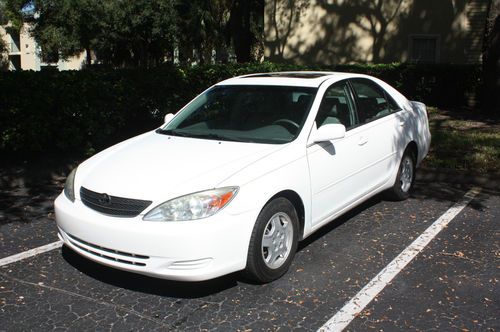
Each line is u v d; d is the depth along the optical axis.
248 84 5.51
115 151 4.84
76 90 8.64
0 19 33.31
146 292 4.14
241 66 11.95
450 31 17.12
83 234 4.02
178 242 3.69
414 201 6.50
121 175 4.16
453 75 14.59
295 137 4.67
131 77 9.43
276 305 3.91
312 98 5.04
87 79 8.77
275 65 13.37
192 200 3.79
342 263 4.65
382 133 5.79
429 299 3.98
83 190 4.23
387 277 4.36
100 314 3.81
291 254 4.40
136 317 3.77
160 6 21.06
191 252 3.70
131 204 3.88
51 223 5.87
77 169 4.65
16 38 43.12
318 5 18.30
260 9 25.20
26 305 3.94
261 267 4.09
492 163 7.81
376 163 5.67
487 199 6.61
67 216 4.15
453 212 6.05
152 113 10.14
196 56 28.83
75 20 22.16
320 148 4.78
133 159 4.46
